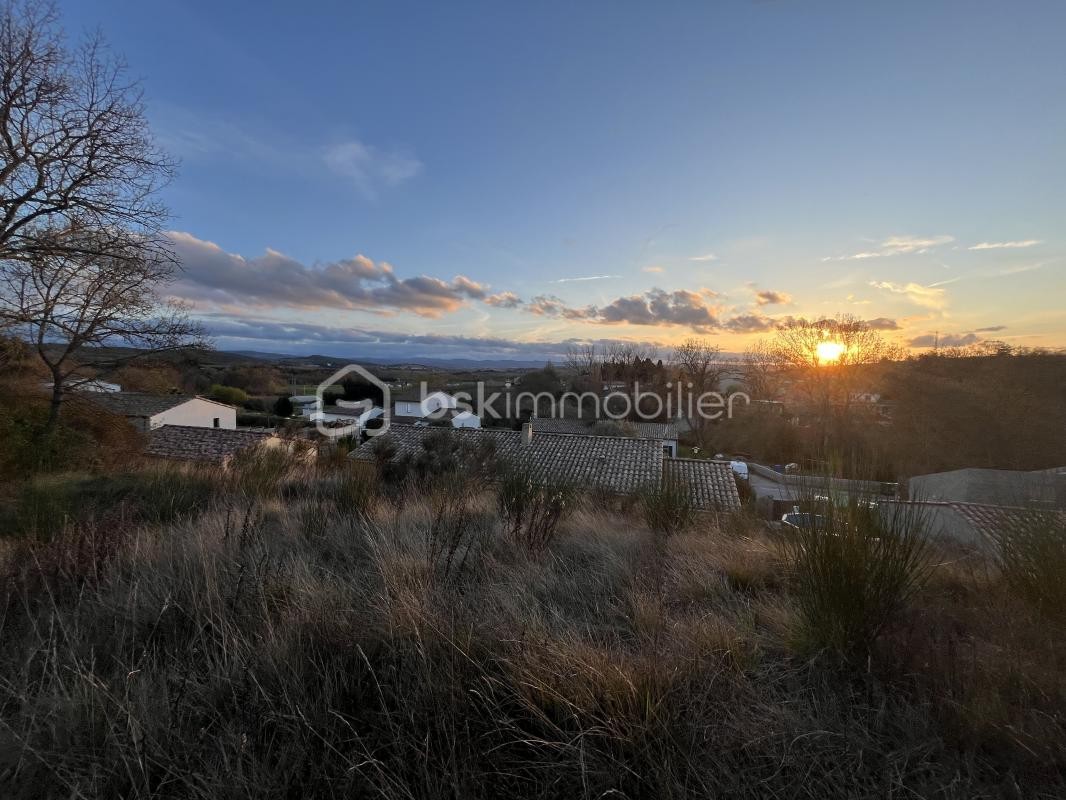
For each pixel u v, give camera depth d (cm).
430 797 142
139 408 2586
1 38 1105
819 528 245
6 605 257
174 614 248
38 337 1477
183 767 154
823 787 150
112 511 465
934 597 270
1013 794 146
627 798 145
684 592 322
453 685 178
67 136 1228
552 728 172
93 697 176
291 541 394
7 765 158
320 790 148
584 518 556
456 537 326
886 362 2992
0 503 557
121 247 1311
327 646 216
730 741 166
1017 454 2069
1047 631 228
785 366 3575
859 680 207
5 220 1178
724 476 1795
